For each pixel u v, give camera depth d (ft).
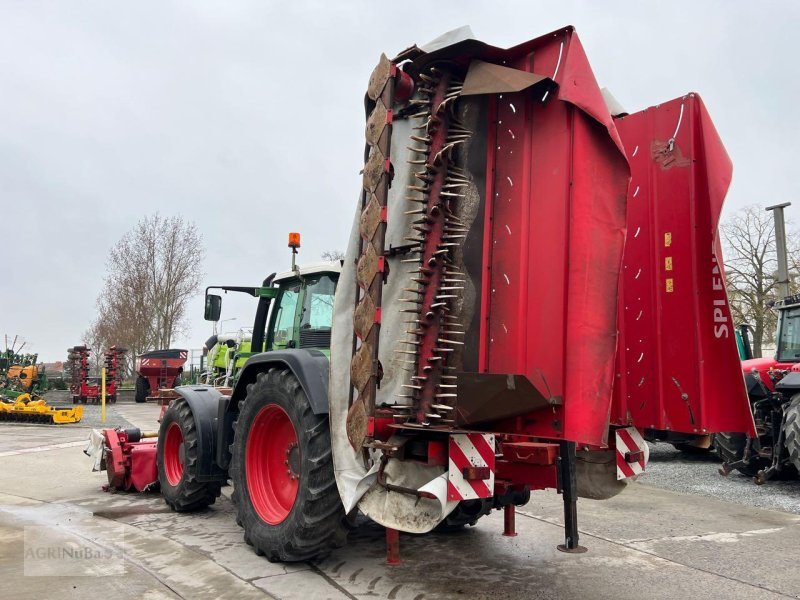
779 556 13.50
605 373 9.18
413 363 11.09
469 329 10.76
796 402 21.38
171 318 99.30
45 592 10.97
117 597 10.76
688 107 11.98
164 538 14.73
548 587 11.43
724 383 11.46
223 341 24.89
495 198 10.75
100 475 24.52
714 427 11.50
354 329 11.54
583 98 9.52
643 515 17.54
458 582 11.67
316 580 11.71
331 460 12.03
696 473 25.46
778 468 22.18
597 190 9.59
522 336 10.04
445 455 10.14
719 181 11.27
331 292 16.51
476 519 14.62
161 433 18.76
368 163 11.73
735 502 19.67
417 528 10.27
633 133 13.04
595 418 9.10
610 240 9.46
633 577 12.03
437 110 11.32
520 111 10.56
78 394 74.13
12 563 12.71
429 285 10.99
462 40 10.71
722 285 11.20
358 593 11.03
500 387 9.36
